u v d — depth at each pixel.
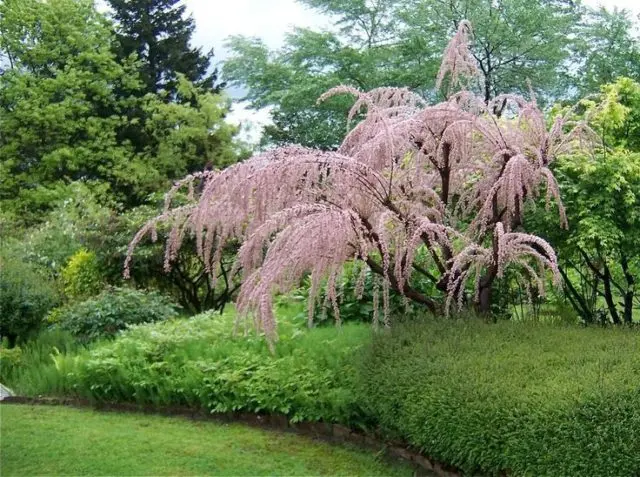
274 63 21.77
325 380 5.67
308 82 19.80
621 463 3.54
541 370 4.29
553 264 5.06
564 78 20.27
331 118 20.73
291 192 5.33
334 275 5.09
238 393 6.04
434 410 4.37
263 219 5.33
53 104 19.75
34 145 20.36
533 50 19.61
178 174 20.48
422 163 5.93
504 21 19.66
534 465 3.80
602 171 6.24
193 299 10.86
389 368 4.87
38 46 20.86
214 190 5.29
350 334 6.43
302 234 4.77
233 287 11.31
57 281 10.62
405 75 19.33
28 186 20.25
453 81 6.23
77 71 20.75
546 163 5.89
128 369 6.72
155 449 5.37
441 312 6.07
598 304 7.73
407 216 5.57
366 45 22.33
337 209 4.98
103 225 10.49
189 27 27.16
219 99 20.88
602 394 3.73
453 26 20.19
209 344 7.03
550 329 5.31
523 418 3.86
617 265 7.14
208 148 20.55
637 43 18.97
